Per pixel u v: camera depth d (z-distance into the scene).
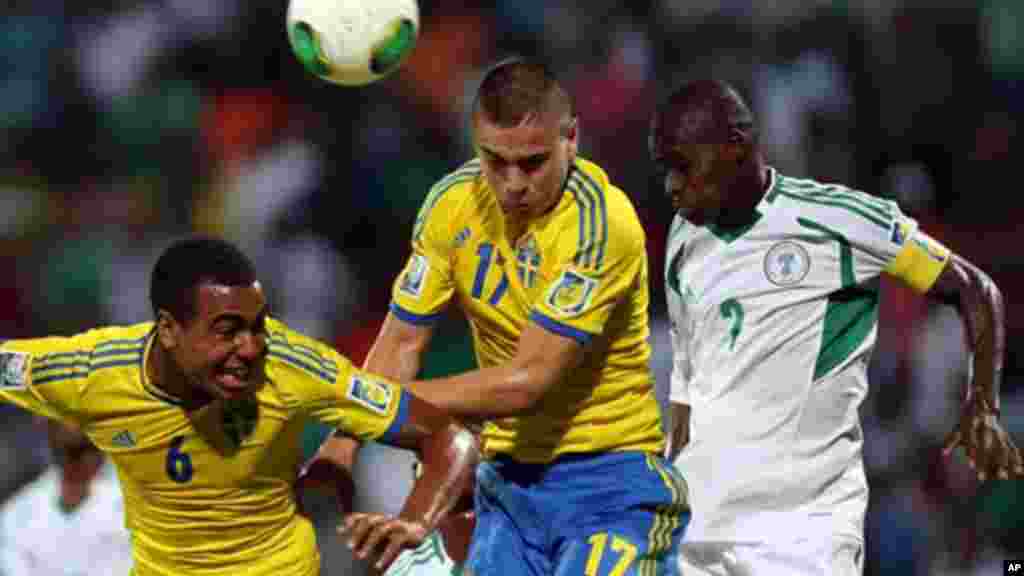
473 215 20.28
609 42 52.47
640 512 20.39
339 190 50.78
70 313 49.59
